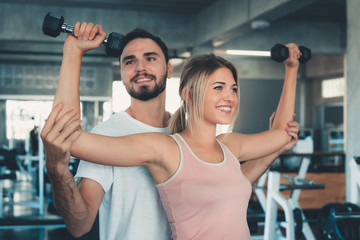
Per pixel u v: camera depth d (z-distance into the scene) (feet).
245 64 37.99
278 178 12.16
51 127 3.05
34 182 25.58
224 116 4.01
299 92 40.19
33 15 25.25
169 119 4.71
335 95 36.91
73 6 25.45
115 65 35.83
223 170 3.88
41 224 17.84
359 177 9.59
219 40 25.73
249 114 37.88
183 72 4.25
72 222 3.53
